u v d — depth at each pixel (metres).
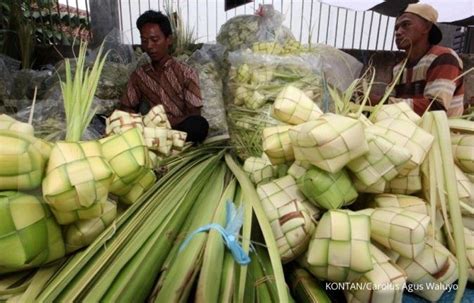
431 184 0.90
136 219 0.83
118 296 0.61
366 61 2.95
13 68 2.31
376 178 0.85
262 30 2.32
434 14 2.01
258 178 1.17
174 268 0.70
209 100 2.20
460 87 1.95
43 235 0.65
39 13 3.03
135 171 0.80
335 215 0.76
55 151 0.68
